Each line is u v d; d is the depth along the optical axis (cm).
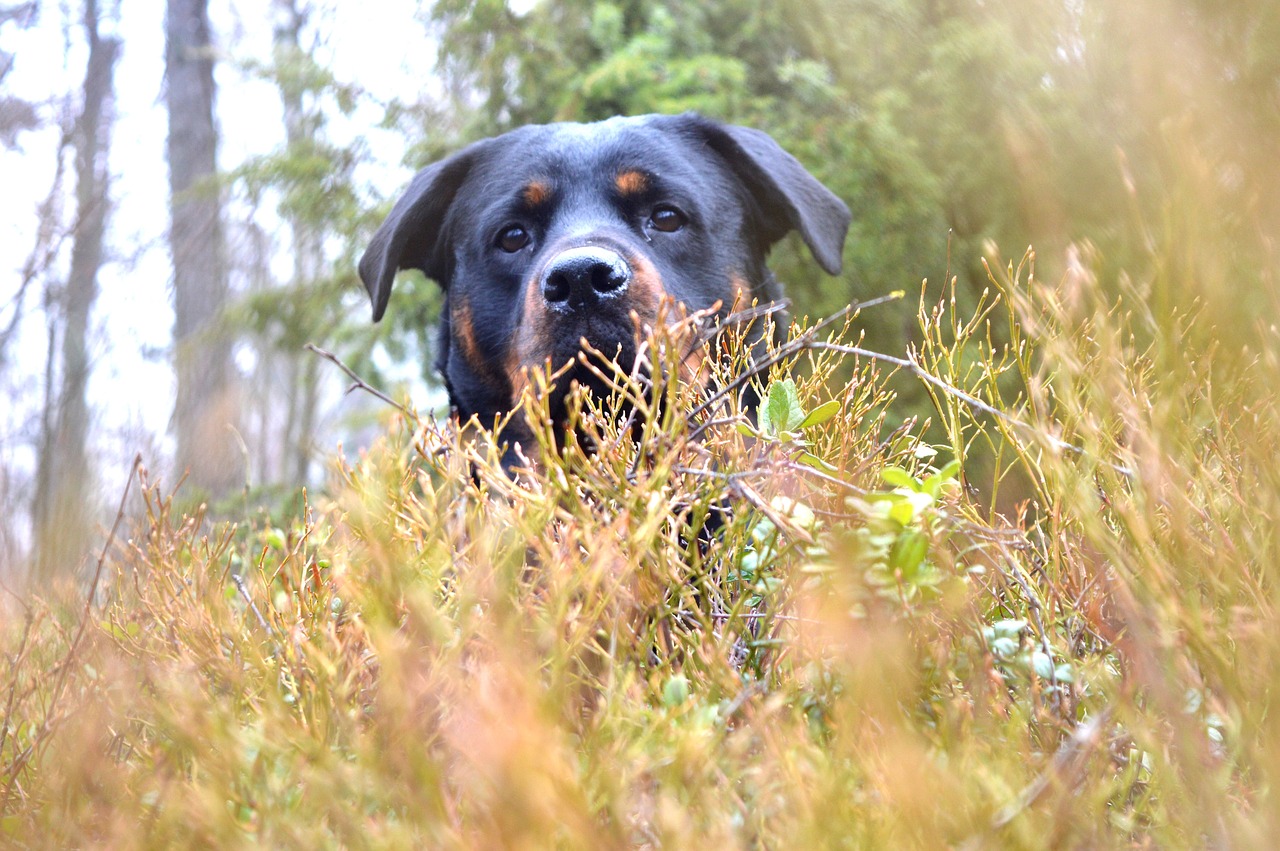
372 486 212
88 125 1745
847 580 175
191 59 1520
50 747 205
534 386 327
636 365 209
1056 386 263
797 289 611
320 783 150
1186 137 203
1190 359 210
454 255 420
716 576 217
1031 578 214
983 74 585
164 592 227
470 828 150
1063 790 147
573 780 142
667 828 138
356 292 778
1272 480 184
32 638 246
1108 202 521
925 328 256
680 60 645
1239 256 227
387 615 183
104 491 495
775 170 406
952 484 206
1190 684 168
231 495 719
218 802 151
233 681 195
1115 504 189
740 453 215
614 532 185
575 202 380
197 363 1134
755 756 169
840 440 249
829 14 632
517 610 180
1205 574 186
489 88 710
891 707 161
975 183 582
